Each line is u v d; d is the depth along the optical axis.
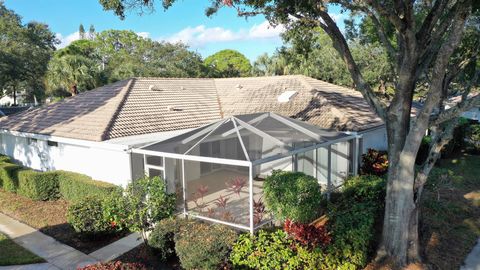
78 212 14.12
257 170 22.06
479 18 15.54
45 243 14.32
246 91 29.36
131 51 82.69
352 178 19.09
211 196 18.45
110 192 16.38
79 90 42.41
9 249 13.66
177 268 12.24
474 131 32.03
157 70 63.66
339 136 19.38
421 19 16.05
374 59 40.56
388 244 12.61
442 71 10.30
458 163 28.03
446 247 13.78
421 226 13.99
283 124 18.81
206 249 10.91
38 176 18.91
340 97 26.25
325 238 11.12
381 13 10.88
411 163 11.88
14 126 24.62
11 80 66.94
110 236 14.84
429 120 12.03
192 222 13.33
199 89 30.33
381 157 21.70
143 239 14.35
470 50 15.92
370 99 13.23
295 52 17.41
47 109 26.11
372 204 14.80
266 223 14.10
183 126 22.28
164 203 14.01
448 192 20.39
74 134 19.50
